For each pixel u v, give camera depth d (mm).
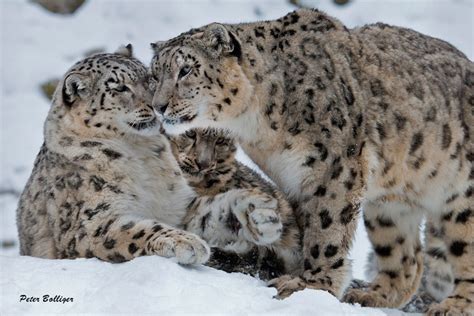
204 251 12266
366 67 14172
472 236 14508
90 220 13422
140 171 14172
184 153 14836
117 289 11172
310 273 13352
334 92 13656
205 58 13719
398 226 15070
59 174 13883
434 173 14484
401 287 15102
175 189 14461
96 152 13984
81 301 11180
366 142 13828
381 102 14062
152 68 14180
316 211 13445
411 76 14375
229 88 13695
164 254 12258
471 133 14641
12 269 11992
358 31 14625
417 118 14227
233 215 13664
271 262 13664
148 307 10938
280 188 13938
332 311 11398
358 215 13664
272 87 13656
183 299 11133
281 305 11328
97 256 13133
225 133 14305
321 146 13422
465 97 14758
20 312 11039
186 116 13711
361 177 13672
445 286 15734
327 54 13953
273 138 13609
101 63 14438
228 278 11984
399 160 14203
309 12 14383
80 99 14242
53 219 13742
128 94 14258
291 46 13898
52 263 12234
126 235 12922
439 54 14859
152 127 14273
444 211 14656
